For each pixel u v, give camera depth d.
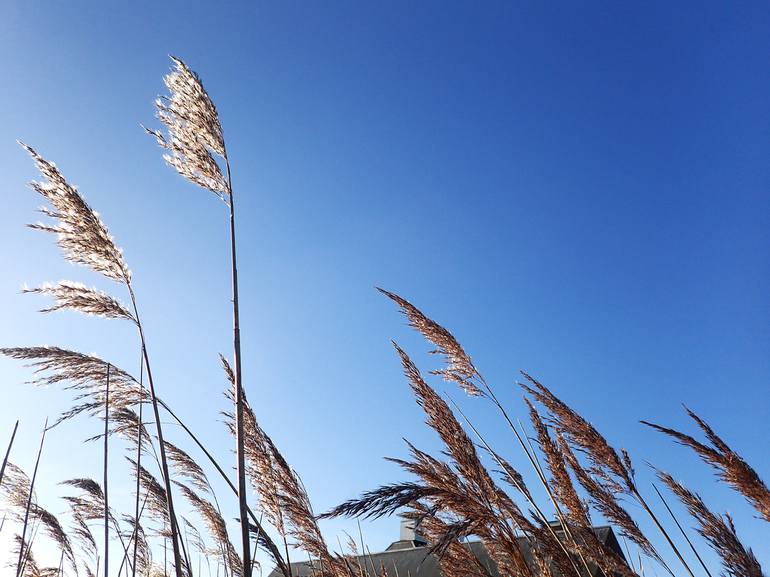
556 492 0.95
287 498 0.98
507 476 0.94
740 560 0.75
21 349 1.04
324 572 0.98
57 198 0.97
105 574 0.93
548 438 0.98
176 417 1.01
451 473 0.82
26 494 1.59
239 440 0.71
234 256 0.81
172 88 0.89
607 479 0.93
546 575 0.80
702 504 0.81
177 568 0.80
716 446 0.75
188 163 0.86
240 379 0.75
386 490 0.60
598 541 0.89
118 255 1.00
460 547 0.89
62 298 0.98
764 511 0.71
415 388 0.88
